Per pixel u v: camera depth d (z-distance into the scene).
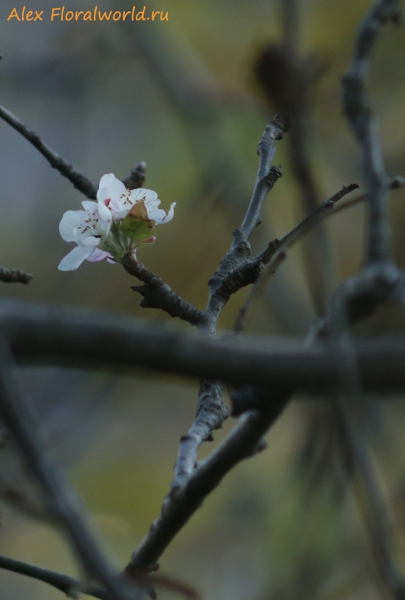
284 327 2.62
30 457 1.53
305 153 1.83
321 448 2.10
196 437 1.63
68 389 2.98
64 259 1.64
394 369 1.57
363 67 1.77
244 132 2.88
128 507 2.93
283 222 2.79
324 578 2.17
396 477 2.41
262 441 1.72
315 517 2.20
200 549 2.90
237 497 2.95
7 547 2.92
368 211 1.72
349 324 1.72
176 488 1.62
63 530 1.54
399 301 1.69
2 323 1.55
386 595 1.79
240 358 1.57
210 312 1.64
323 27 2.61
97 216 1.64
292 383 1.57
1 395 1.53
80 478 2.95
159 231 2.97
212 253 2.95
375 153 1.74
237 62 2.97
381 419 2.55
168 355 1.56
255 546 2.75
